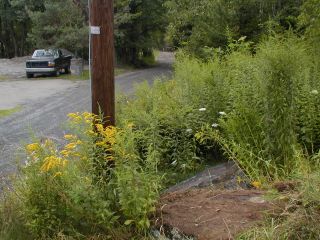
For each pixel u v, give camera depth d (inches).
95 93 172.1
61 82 968.9
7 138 413.4
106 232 144.9
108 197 146.6
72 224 147.3
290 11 505.0
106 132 147.4
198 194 166.1
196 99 255.1
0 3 1690.5
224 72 287.7
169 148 240.7
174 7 693.3
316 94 206.4
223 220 137.7
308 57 247.1
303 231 118.0
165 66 1510.8
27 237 151.3
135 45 1430.9
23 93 781.3
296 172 153.4
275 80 197.5
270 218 130.5
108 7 169.0
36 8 1375.5
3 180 193.2
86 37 1099.3
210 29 522.9
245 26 522.0
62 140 390.0
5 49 1952.5
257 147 199.2
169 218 144.6
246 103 216.2
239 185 179.6
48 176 144.9
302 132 204.8
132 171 140.6
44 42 1104.8
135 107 275.3
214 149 242.8
